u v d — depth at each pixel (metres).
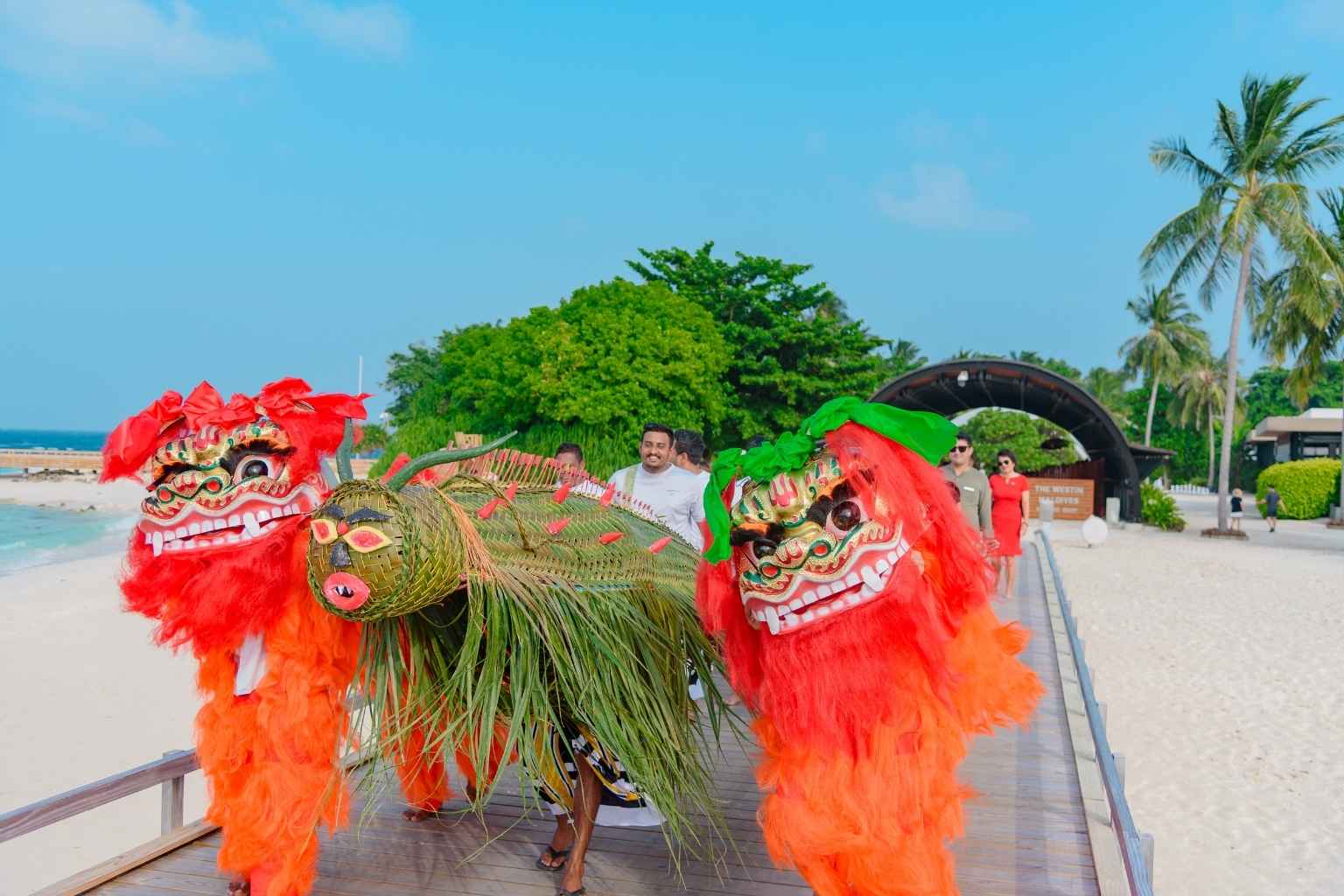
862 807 2.79
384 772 3.55
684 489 5.91
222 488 3.21
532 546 3.34
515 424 22.58
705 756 4.89
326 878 3.70
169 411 3.28
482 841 4.05
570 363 21.41
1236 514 26.55
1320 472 33.00
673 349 22.03
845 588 2.79
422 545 2.82
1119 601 15.66
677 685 3.62
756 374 26.56
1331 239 26.28
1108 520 28.67
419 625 3.31
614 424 21.52
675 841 4.04
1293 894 5.94
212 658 3.36
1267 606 15.30
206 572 3.22
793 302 27.89
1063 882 3.67
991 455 33.66
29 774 7.80
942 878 2.90
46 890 3.45
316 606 3.29
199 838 3.99
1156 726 9.26
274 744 3.23
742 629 3.06
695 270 27.84
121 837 6.66
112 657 11.86
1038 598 11.24
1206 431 59.28
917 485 2.98
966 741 3.24
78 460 63.78
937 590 3.06
